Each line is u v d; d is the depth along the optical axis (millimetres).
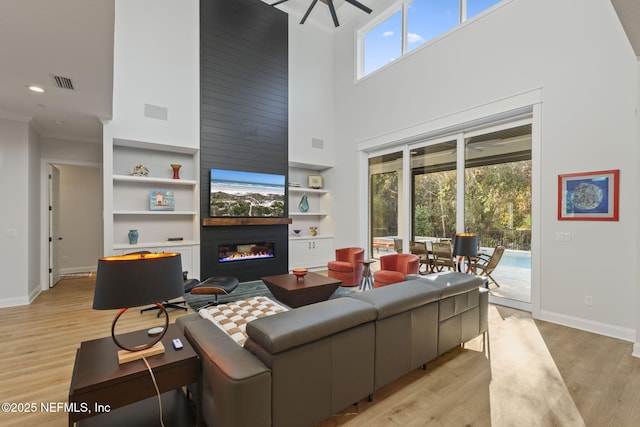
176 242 5199
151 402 1860
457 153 4875
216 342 1666
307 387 1613
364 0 6223
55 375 2381
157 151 5371
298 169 7266
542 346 2879
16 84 3137
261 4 6125
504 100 4086
